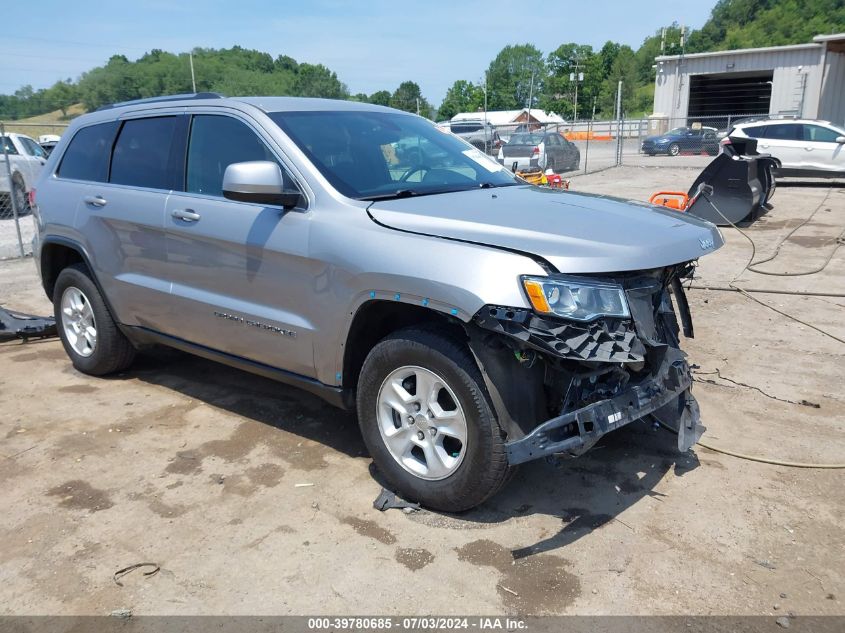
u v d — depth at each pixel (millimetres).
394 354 3287
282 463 3916
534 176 8180
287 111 4074
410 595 2824
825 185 18391
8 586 2930
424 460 3416
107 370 5223
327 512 3414
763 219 12469
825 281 7766
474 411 3041
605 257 2941
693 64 36656
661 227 3355
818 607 2717
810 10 115312
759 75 36781
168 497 3584
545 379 3070
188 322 4332
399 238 3244
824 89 33031
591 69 126750
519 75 132375
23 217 14930
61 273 5238
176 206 4230
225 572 2988
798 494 3498
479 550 3096
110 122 4938
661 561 3002
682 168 24109
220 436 4270
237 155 4031
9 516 3439
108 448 4133
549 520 3312
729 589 2824
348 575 2949
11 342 6301
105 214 4688
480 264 2945
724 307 6844
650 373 3244
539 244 2975
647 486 3596
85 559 3096
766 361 5355
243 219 3867
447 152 4469
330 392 3684
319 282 3531
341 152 3908
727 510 3371
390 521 3326
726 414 4422
